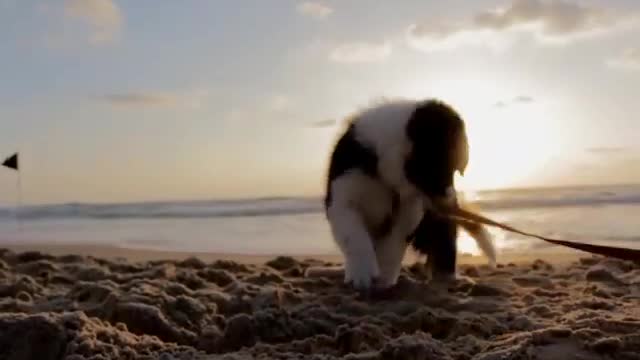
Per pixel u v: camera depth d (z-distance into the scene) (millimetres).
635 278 1885
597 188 7000
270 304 1561
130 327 1430
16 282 1807
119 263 2248
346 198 1717
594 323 1302
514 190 6863
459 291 1806
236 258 2664
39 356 1286
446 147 1622
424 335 1305
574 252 2676
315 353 1310
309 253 2848
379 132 1668
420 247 1900
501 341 1293
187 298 1532
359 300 1655
